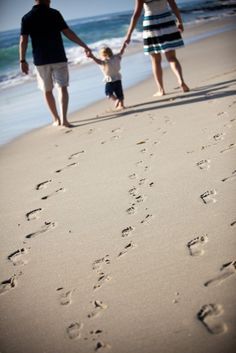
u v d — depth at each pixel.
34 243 2.50
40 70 4.77
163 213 2.53
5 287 2.13
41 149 4.28
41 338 1.76
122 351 1.62
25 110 6.40
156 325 1.70
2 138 4.94
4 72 12.52
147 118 4.62
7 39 25.42
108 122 4.82
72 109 5.89
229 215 2.35
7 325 1.87
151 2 5.03
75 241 2.43
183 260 2.05
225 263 1.96
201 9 33.22
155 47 5.24
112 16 42.88
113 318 1.78
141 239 2.31
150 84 6.81
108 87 5.25
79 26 30.89
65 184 3.27
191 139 3.64
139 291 1.90
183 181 2.88
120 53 5.25
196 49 10.44
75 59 12.65
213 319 1.66
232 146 3.30
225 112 4.21
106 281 2.02
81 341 1.70
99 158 3.68
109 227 2.50
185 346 1.57
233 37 12.12
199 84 5.87
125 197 2.84
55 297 1.98
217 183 2.75
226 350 1.52
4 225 2.80
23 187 3.38
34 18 4.53
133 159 3.48
